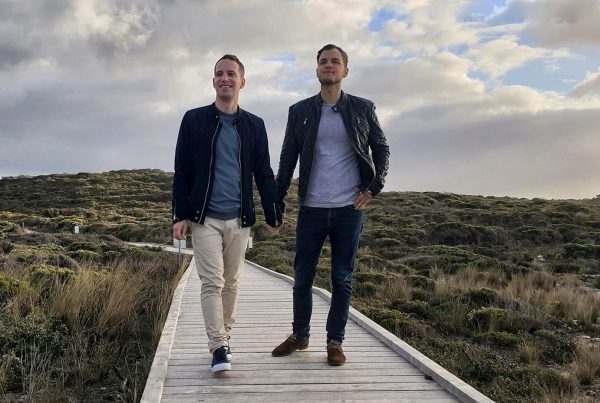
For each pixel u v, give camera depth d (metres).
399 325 8.52
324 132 4.27
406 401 3.71
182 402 3.64
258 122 4.30
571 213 34.16
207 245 4.08
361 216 4.39
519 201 45.31
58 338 6.18
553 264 18.88
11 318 6.64
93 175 79.19
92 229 38.47
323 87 4.29
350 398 3.75
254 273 14.38
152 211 53.81
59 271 9.90
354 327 6.21
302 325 4.73
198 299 8.93
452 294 11.41
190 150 4.12
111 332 6.83
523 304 10.63
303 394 3.81
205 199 4.05
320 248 4.45
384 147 4.36
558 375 6.45
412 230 26.34
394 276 13.86
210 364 4.50
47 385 4.70
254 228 30.28
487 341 8.26
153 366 4.26
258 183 4.39
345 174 4.29
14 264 11.50
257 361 4.59
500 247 24.20
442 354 7.18
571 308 10.70
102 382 5.28
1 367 5.01
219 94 4.10
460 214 34.16
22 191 69.50
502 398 5.65
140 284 9.94
